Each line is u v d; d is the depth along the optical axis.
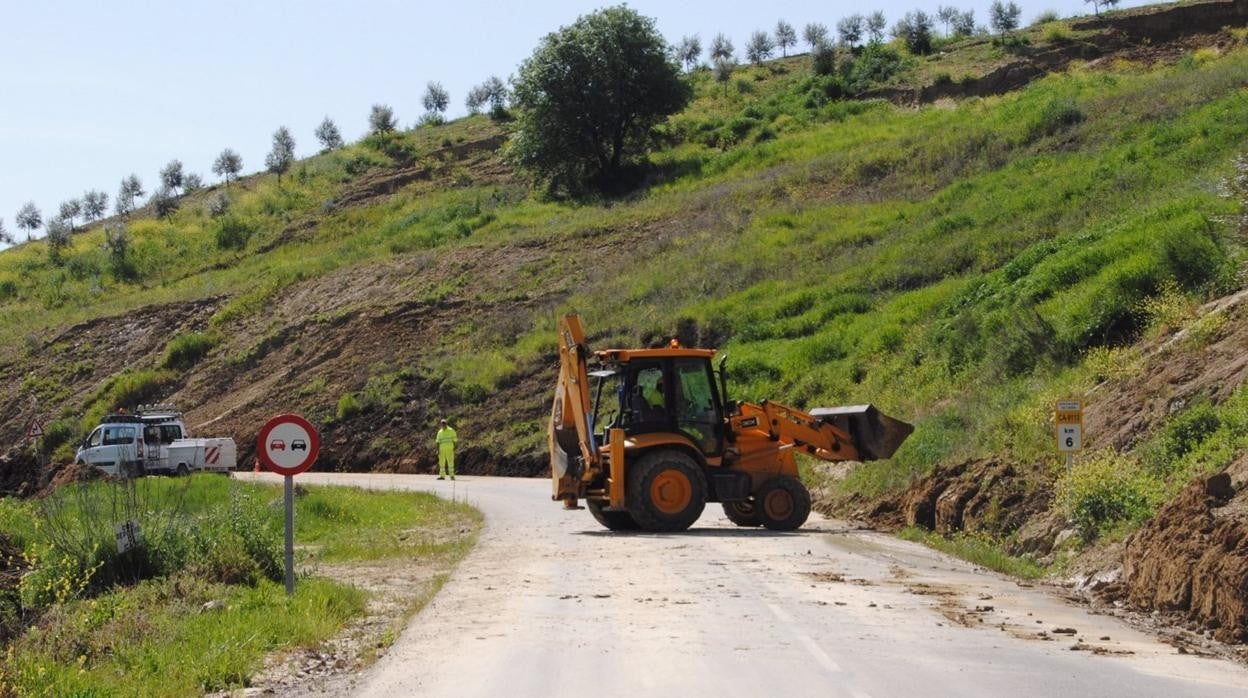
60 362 56.44
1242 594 10.27
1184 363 17.30
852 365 30.77
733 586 13.07
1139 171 36.34
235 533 14.48
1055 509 15.45
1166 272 21.97
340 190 77.50
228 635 10.23
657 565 14.86
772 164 60.88
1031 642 10.07
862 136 61.34
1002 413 20.86
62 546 13.34
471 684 8.60
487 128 86.19
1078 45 70.06
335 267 58.41
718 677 8.62
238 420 46.31
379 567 16.12
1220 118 37.88
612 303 44.50
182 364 53.12
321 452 42.16
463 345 46.25
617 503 18.98
